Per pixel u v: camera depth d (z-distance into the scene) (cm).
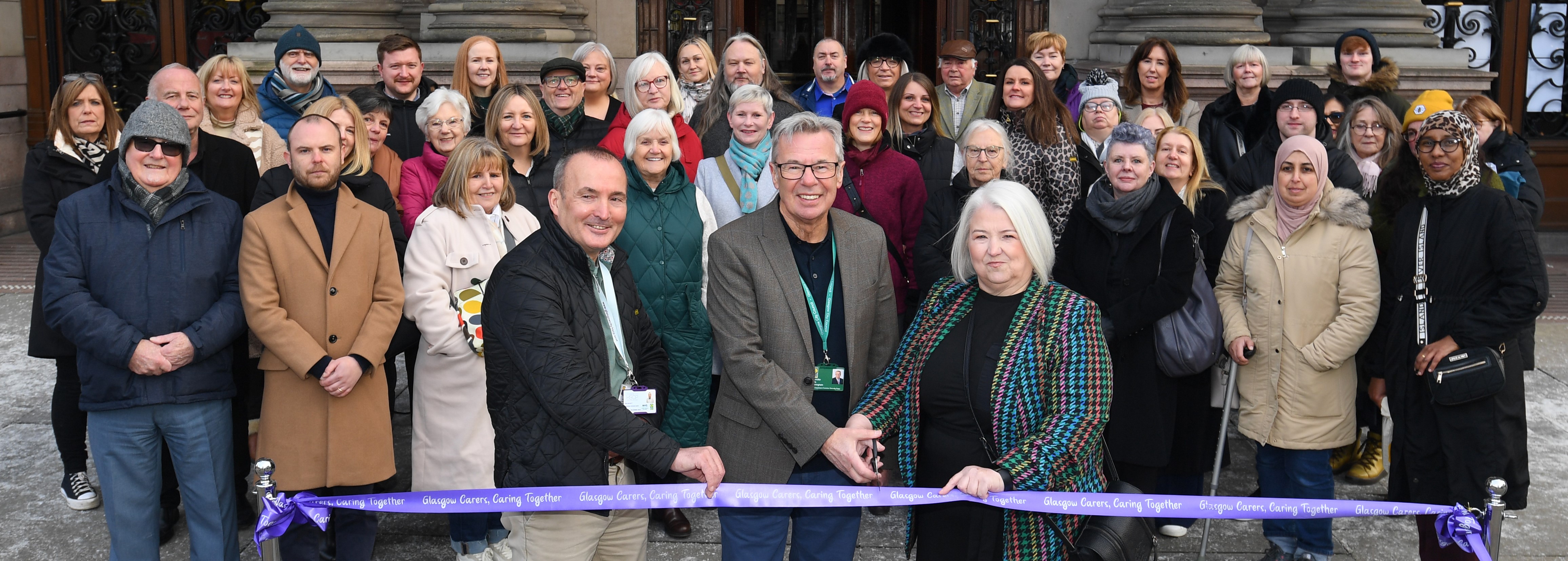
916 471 295
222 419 359
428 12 864
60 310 331
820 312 311
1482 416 360
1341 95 587
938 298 297
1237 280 403
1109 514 273
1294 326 382
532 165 476
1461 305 361
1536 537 434
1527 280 346
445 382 379
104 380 339
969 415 281
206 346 344
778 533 310
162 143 339
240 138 502
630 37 890
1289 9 902
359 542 370
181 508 454
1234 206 407
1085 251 398
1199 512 280
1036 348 274
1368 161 520
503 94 462
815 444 289
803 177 293
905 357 299
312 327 363
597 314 279
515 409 272
